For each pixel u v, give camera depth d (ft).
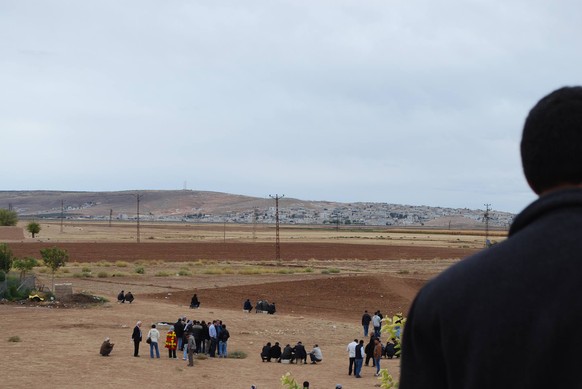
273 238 643.04
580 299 6.89
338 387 59.26
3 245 212.64
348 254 419.74
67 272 265.54
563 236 7.34
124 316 156.04
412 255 418.10
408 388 7.77
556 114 7.88
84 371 95.45
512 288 7.22
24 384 86.22
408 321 7.97
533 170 8.05
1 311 160.04
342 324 158.81
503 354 7.02
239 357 114.21
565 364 6.79
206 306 185.68
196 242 527.40
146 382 90.12
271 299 202.18
